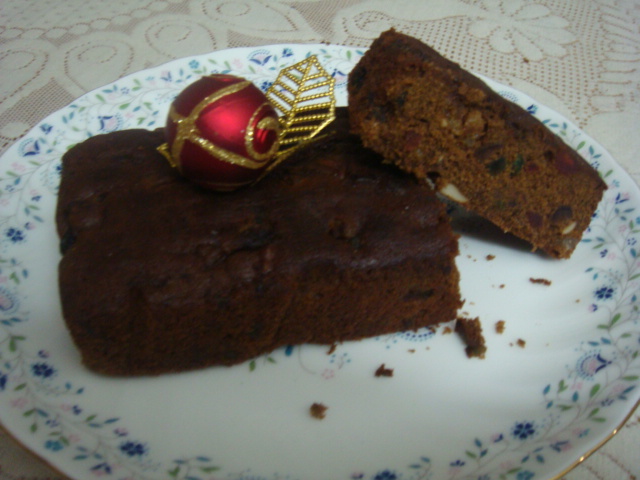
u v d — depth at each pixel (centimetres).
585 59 43
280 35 43
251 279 24
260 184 27
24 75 39
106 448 22
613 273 29
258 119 23
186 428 23
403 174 28
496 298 28
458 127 27
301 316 25
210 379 25
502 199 29
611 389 24
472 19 47
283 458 23
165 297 23
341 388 25
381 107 27
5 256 28
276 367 26
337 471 22
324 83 31
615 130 38
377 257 25
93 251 24
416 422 24
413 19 46
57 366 24
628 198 31
